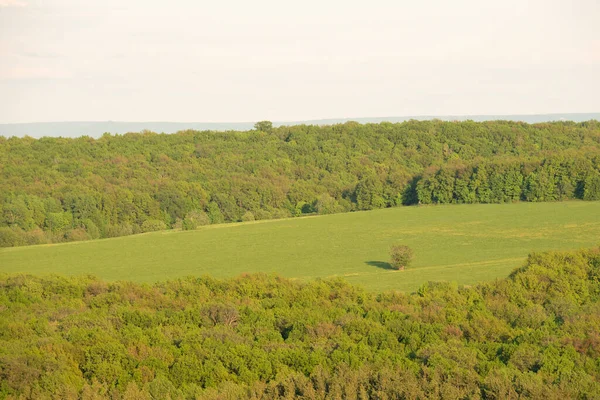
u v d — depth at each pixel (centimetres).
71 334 5419
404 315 5928
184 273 10062
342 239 12988
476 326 5544
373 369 4656
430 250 11569
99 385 4562
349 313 6022
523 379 4303
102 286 7419
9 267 10588
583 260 7331
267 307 6569
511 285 6831
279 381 4481
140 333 5444
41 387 4566
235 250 12281
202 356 5016
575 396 4206
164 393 4416
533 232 12356
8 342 5291
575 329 5412
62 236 13425
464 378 4459
